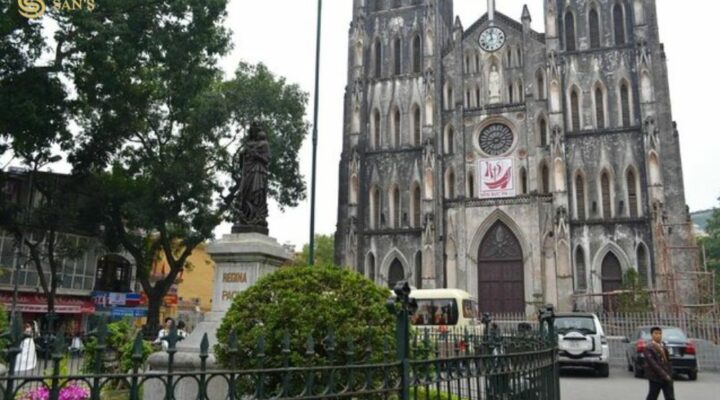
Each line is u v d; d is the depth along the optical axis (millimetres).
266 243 15383
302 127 39750
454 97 52688
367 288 11203
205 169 36750
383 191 52812
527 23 51906
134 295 50156
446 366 6891
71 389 9492
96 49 28266
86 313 47094
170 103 36406
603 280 45906
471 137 51750
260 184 16172
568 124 49031
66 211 35281
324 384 8750
